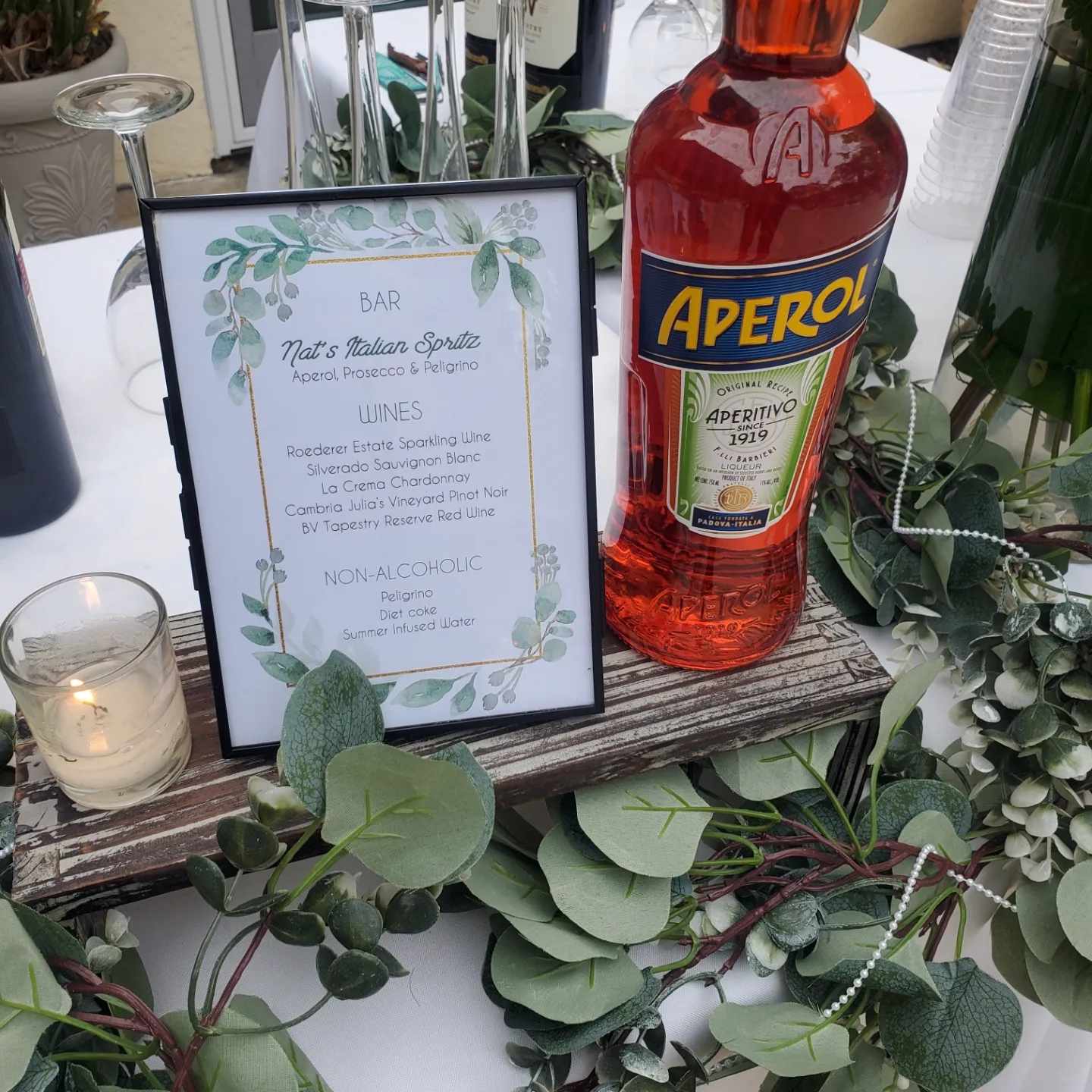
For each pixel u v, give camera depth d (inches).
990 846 17.2
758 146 13.6
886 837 16.8
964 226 29.7
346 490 14.9
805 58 13.8
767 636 17.2
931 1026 15.6
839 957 15.8
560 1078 15.4
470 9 34.0
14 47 59.9
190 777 15.5
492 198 14.0
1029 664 16.9
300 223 13.8
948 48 97.3
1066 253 18.0
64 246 30.8
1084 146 17.1
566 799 16.4
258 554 15.1
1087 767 16.1
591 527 15.6
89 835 14.7
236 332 14.0
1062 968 16.6
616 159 28.8
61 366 25.6
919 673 16.0
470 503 15.3
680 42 34.6
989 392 20.4
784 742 17.1
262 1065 13.1
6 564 20.6
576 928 15.4
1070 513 20.2
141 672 14.5
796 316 14.3
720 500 15.9
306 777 13.8
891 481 20.8
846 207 13.8
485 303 14.3
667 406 15.4
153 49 77.3
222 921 16.4
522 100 25.0
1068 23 17.1
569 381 14.8
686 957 15.7
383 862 13.7
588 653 16.2
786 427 15.3
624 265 15.4
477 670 16.1
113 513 21.8
